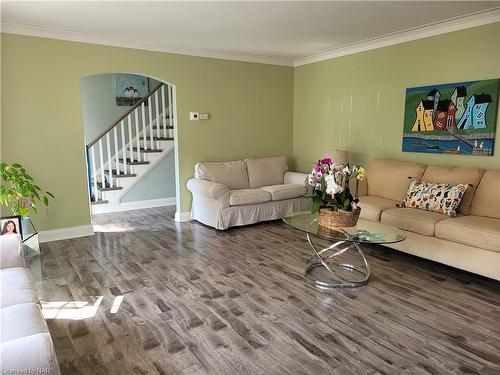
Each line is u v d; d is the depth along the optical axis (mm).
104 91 6730
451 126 4074
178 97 5176
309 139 6078
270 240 4434
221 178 5301
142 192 6387
